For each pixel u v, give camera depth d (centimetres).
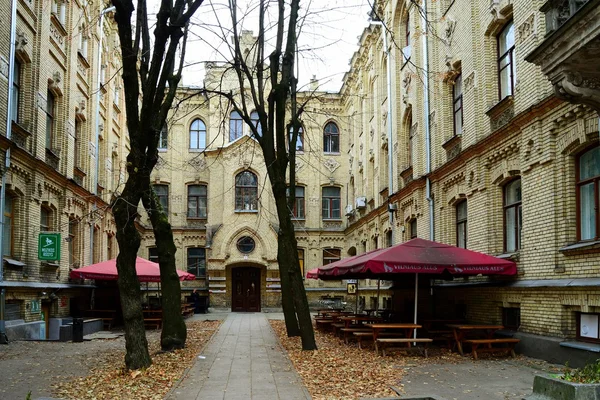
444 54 2045
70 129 2309
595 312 1162
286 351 1518
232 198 3716
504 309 1548
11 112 1705
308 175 3984
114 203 1195
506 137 1531
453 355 1417
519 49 1473
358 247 3553
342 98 3959
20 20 1822
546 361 1276
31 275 1880
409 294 2345
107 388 991
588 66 920
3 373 1164
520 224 1523
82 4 2469
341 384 1028
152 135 1210
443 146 2002
